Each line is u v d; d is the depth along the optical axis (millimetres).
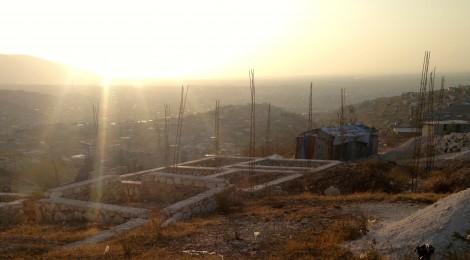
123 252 8398
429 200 12383
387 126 51500
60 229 11086
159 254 8203
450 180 15453
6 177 26547
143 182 15016
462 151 24578
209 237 9422
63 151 43156
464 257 6691
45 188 23203
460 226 7602
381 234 8555
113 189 14984
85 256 8156
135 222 10750
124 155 31344
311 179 17625
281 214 11375
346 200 13102
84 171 26812
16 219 12258
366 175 16438
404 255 7262
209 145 47375
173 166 21953
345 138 26219
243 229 10039
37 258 8102
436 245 7312
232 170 20047
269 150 31750
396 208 11656
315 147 26688
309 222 10391
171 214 11250
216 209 12664
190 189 14281
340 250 7930
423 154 25703
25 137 54000
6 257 8180
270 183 16953
